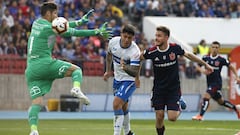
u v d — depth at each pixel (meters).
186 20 110.81
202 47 98.19
